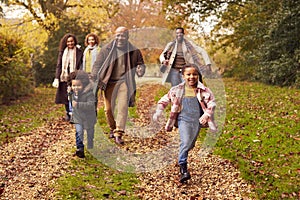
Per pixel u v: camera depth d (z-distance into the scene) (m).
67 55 8.84
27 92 16.03
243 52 21.66
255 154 6.30
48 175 5.50
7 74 13.46
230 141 7.11
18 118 10.27
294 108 10.01
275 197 4.73
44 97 15.65
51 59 20.53
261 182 5.16
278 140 6.97
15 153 6.70
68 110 9.62
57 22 21.23
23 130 8.66
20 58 14.63
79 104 6.21
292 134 7.37
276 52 17.06
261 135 7.38
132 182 5.36
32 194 4.86
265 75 17.88
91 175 5.54
